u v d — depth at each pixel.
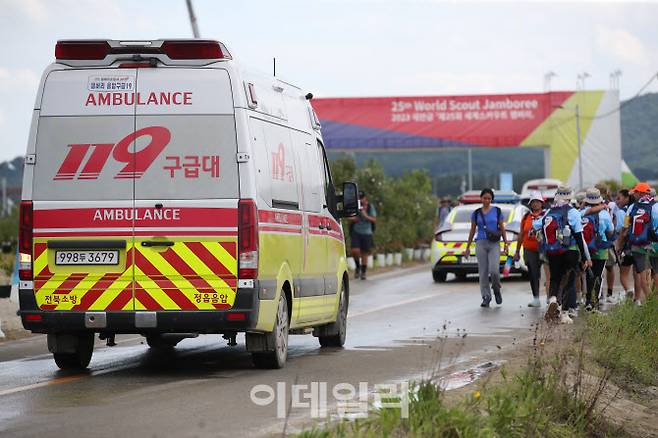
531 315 37.97
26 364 26.22
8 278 52.41
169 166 22.95
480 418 17.34
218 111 22.98
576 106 122.69
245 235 22.77
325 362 25.77
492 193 41.88
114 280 22.88
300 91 28.05
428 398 17.62
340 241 30.31
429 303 43.34
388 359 26.23
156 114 23.00
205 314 22.73
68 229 22.98
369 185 82.19
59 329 23.02
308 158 27.64
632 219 38.78
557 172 123.50
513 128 123.25
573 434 19.28
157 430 17.03
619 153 123.38
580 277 38.75
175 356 27.58
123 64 23.12
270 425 17.38
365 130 124.19
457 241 55.78
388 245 77.12
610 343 28.25
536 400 18.98
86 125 23.08
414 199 90.00
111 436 16.61
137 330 23.20
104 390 21.34
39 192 23.12
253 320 22.89
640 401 25.03
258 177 23.30
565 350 23.38
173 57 23.09
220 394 20.64
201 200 22.84
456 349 28.05
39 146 23.14
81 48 23.12
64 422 17.81
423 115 123.75
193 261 22.81
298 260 25.94
